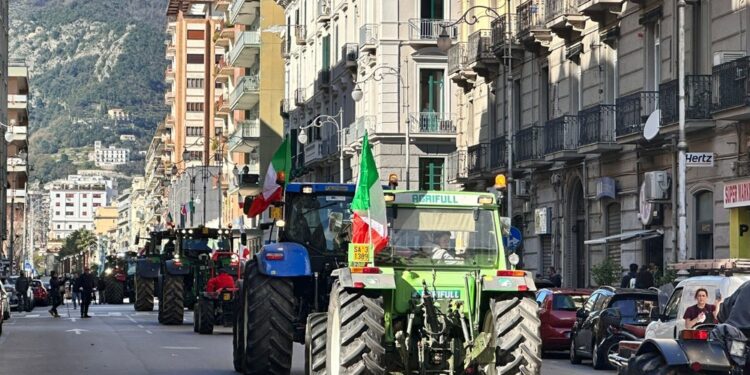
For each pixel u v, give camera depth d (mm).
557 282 51688
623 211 49844
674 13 44906
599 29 51969
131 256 99688
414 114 83375
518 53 62094
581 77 54094
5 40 139750
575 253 55938
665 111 43281
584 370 33094
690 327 21250
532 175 60594
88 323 58281
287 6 117250
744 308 18281
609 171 51344
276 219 27078
